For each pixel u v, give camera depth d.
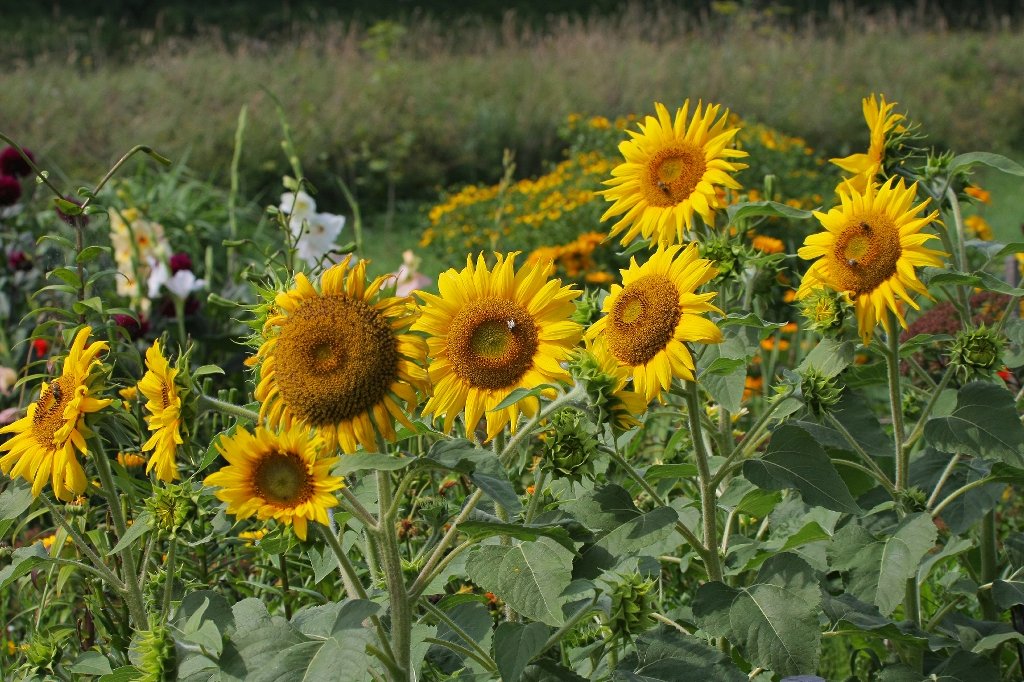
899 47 18.39
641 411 2.01
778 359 5.31
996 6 23.55
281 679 1.75
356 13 23.53
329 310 1.83
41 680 2.49
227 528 2.32
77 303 2.70
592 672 2.37
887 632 2.26
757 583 2.15
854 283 2.36
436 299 2.10
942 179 2.69
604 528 2.10
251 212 8.44
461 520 2.02
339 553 1.93
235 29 22.53
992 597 2.54
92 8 23.19
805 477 2.18
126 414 2.15
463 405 2.09
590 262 7.04
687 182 2.64
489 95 14.82
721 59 16.83
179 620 1.99
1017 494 3.68
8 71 16.94
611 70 15.83
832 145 13.93
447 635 2.33
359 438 1.82
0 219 6.41
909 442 2.52
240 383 5.35
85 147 12.09
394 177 11.73
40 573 3.19
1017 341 2.66
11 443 2.14
